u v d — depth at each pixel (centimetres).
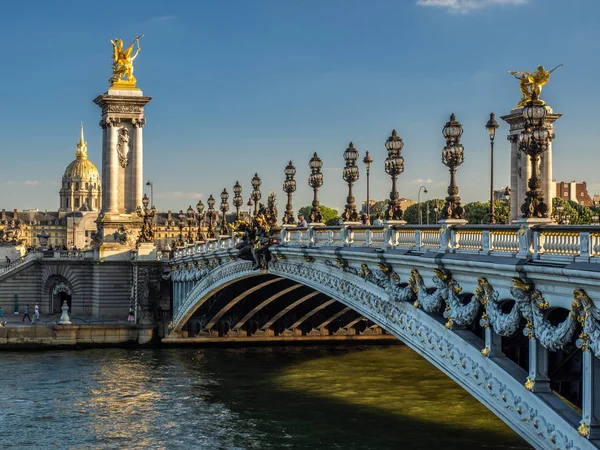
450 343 4162
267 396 7875
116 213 14512
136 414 7312
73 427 6919
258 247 7544
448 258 3988
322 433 6438
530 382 3459
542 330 3297
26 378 9012
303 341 11431
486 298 3738
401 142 4969
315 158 6588
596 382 3053
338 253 5584
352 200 5850
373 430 6425
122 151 14862
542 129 3412
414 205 15500
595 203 11025
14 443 6475
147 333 11619
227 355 10606
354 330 11562
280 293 9731
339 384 8344
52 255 13975
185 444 6356
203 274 10106
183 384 8600
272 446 6162
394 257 4666
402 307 4762
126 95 14875
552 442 3347
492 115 5266
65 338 11481
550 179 9419
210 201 11588
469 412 6925
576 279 3003
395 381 8444
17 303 13850
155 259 13038
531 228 3366
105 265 13612
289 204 7462
